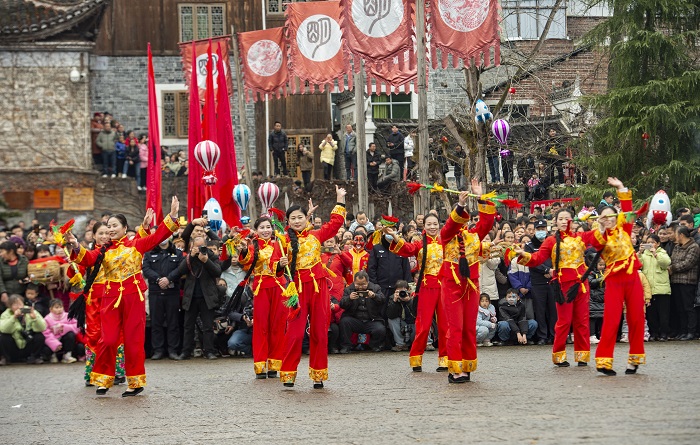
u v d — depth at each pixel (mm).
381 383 12547
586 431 8281
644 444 7629
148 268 17094
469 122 22875
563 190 25500
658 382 11617
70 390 13023
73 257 12039
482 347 17688
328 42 21219
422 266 13695
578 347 14125
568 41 34281
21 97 28219
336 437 8562
